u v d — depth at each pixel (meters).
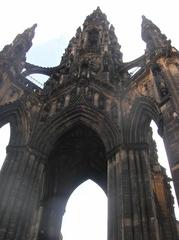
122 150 26.75
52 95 34.56
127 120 29.41
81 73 37.50
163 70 27.34
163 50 29.77
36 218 30.72
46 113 32.28
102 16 61.53
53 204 33.22
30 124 30.22
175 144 20.52
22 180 25.52
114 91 33.53
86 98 32.97
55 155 36.69
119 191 23.81
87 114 31.56
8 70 32.19
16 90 31.86
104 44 48.41
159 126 23.88
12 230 22.45
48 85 37.47
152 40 35.41
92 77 35.84
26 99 31.78
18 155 27.28
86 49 46.78
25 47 39.56
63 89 35.00
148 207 22.30
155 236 20.44
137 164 25.53
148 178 24.31
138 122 28.94
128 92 32.03
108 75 37.22
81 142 36.31
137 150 26.80
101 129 29.98
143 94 29.52
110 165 26.70
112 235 21.77
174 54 28.47
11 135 29.59
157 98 25.80
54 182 35.38
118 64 40.69
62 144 36.16
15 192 24.48
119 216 22.39
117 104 31.83
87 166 37.91
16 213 23.44
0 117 29.38
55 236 30.34
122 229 21.36
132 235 20.86
